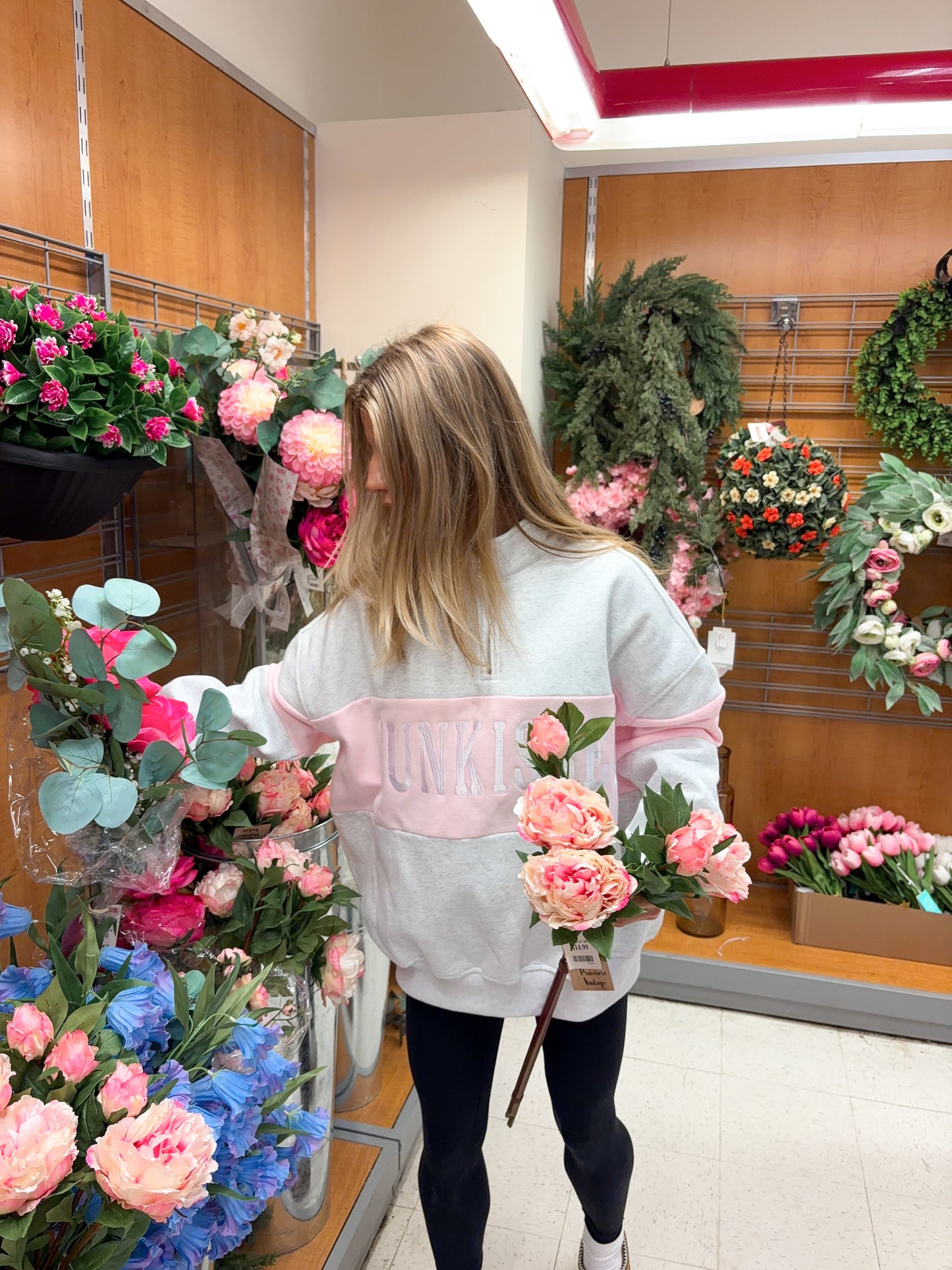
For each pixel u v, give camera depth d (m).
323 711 1.21
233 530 1.61
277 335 1.52
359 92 2.49
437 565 1.10
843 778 2.55
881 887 2.29
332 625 1.21
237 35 1.85
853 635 2.17
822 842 2.37
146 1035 0.95
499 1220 1.63
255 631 1.61
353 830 1.29
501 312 2.09
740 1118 1.89
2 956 1.36
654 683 1.15
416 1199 1.70
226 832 1.31
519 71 1.55
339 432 1.36
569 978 1.16
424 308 2.13
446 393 1.08
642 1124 1.87
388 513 1.16
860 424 2.38
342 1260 1.45
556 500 1.18
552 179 2.29
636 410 2.16
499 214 2.05
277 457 1.42
